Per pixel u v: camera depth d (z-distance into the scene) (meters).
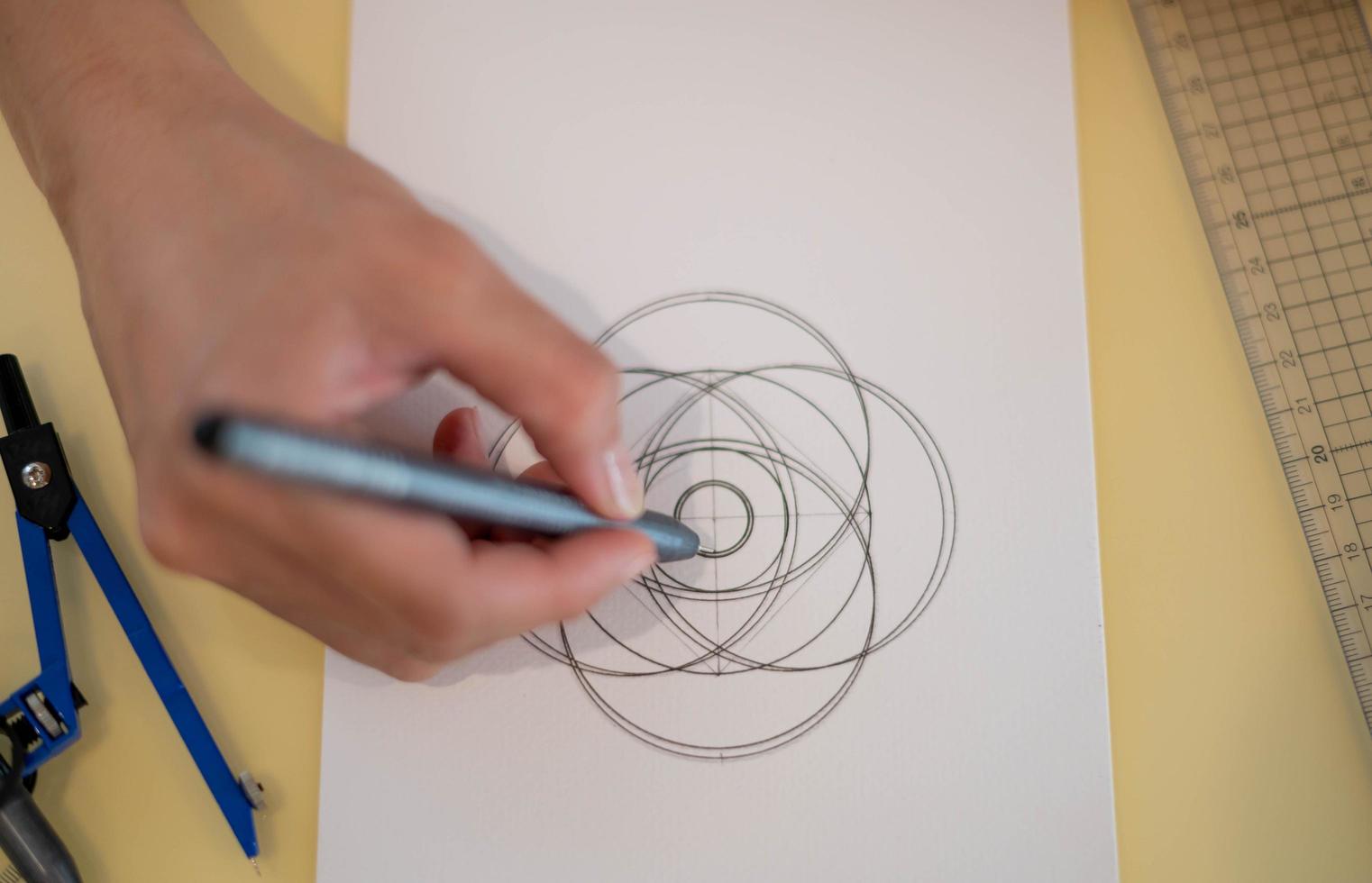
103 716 0.26
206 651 0.26
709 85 0.28
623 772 0.26
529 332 0.21
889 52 0.28
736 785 0.25
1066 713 0.25
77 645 0.26
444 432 0.25
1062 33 0.28
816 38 0.28
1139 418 0.27
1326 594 0.26
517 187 0.27
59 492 0.26
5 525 0.27
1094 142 0.28
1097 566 0.26
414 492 0.18
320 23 0.29
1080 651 0.26
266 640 0.26
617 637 0.26
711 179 0.27
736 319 0.27
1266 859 0.25
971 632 0.26
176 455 0.20
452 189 0.27
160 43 0.25
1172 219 0.27
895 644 0.26
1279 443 0.26
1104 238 0.27
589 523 0.22
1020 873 0.25
